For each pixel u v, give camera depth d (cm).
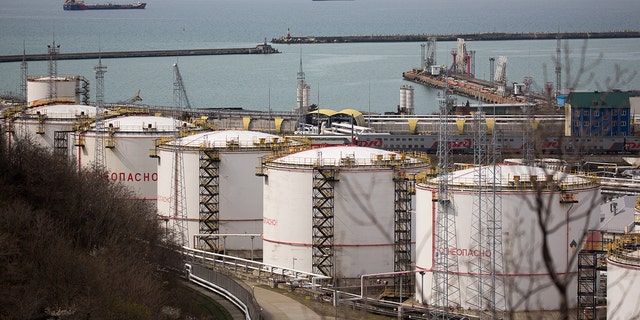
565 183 15075
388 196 18012
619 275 12400
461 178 15700
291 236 18512
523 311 14562
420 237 16238
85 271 14650
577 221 14950
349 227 18038
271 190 18825
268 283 18050
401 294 16225
